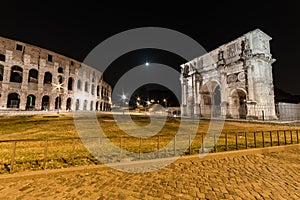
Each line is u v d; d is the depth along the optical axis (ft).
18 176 18.83
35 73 156.25
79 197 16.21
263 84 115.34
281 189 18.83
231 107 132.87
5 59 132.16
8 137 42.55
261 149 32.40
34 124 67.46
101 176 20.86
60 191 17.16
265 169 24.48
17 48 143.64
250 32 122.72
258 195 17.46
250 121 97.35
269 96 118.83
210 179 20.85
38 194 16.48
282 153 32.65
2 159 25.22
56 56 163.12
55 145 35.53
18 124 65.82
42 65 151.12
